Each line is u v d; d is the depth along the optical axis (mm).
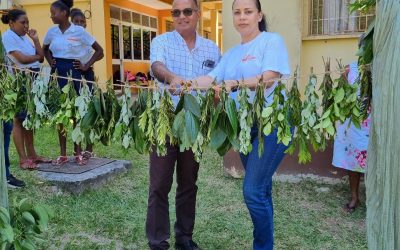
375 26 1477
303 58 4621
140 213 3562
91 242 3012
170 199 3914
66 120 2070
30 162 4520
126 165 4754
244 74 2322
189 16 2551
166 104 2006
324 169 4312
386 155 1426
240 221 3412
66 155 5059
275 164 2273
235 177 4527
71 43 4336
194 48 2646
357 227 3328
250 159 2287
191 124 1938
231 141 1943
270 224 2406
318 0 4496
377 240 1512
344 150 3562
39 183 4066
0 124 1873
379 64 1445
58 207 3617
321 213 3604
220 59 2754
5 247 1815
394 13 1372
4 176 1888
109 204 3742
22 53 4289
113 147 5742
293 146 2020
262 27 2443
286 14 4500
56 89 2146
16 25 4367
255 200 2311
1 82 2078
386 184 1438
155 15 14633
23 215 1943
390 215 1439
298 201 3885
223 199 3912
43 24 10195
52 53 4410
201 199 3898
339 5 4391
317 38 4496
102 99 2062
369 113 1849
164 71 2408
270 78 2156
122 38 12211
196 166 2676
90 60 4555
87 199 3842
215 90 2018
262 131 1949
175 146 2553
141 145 2070
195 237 3119
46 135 6230
